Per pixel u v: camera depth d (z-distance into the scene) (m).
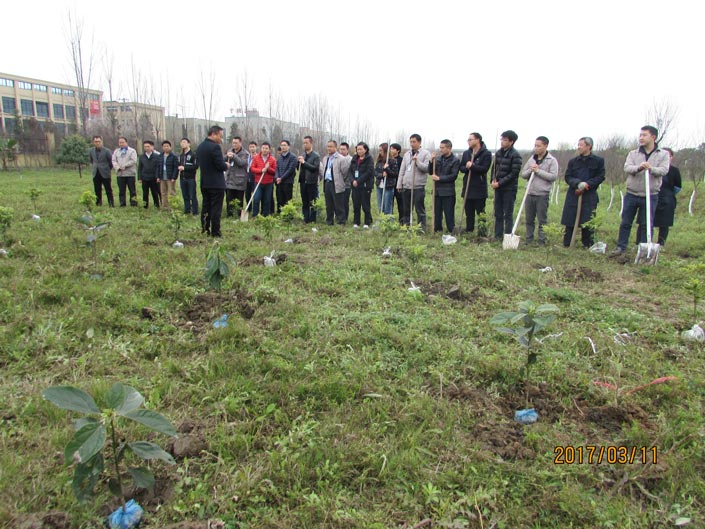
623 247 7.71
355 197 10.00
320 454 2.49
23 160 26.12
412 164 9.44
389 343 3.85
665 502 2.32
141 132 31.84
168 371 3.32
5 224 6.48
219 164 7.62
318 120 33.06
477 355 3.65
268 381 3.21
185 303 4.57
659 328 4.47
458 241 8.48
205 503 2.20
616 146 24.12
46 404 2.84
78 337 3.74
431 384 3.34
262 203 10.51
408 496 2.30
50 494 2.23
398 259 6.65
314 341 3.81
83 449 1.74
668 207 8.14
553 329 4.36
